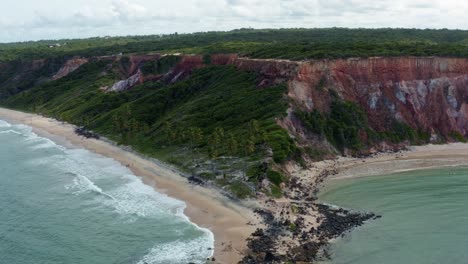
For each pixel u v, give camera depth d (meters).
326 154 92.94
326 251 54.41
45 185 84.50
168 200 73.25
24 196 78.62
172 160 91.69
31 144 120.12
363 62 111.81
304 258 52.50
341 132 97.62
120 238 60.44
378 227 61.59
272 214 65.12
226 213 66.44
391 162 92.25
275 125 90.75
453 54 115.88
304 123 96.00
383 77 111.19
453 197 73.25
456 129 107.06
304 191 75.25
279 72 109.44
